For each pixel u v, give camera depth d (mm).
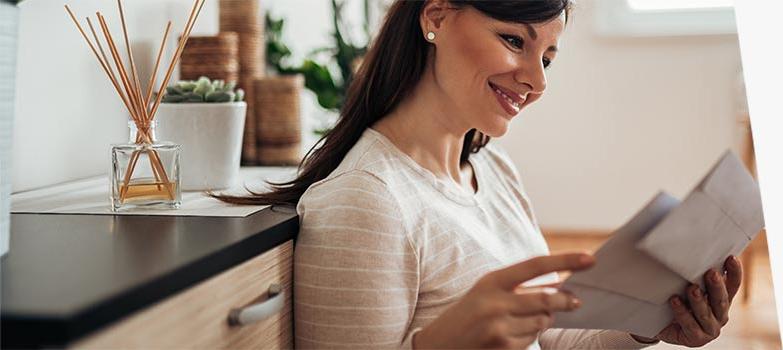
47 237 990
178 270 789
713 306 1115
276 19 2986
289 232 1084
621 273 982
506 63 1161
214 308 875
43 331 635
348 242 1074
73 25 1571
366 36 3424
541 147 4098
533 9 1146
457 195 1222
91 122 1646
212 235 975
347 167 1142
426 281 1113
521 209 1392
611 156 4039
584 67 4012
